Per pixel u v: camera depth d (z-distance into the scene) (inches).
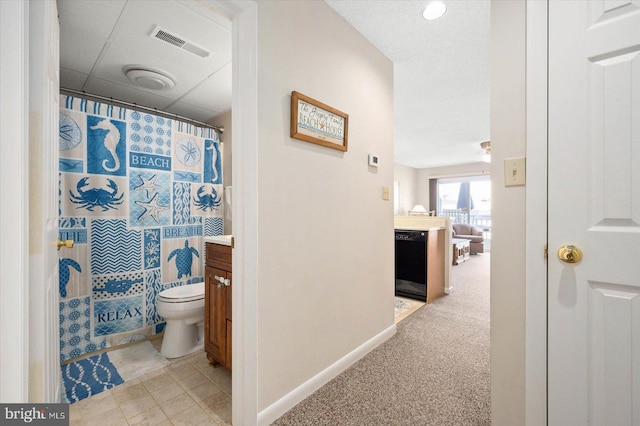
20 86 26.2
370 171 80.7
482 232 300.7
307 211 60.9
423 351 79.4
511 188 43.2
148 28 66.9
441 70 98.0
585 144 37.6
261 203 51.3
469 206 326.0
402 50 85.1
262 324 51.5
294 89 57.8
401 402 57.3
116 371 69.5
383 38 79.3
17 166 26.0
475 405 56.2
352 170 73.9
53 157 41.1
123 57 78.5
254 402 49.6
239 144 49.4
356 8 67.6
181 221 99.3
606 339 36.6
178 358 76.1
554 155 39.5
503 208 44.0
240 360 49.0
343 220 70.9
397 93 118.0
